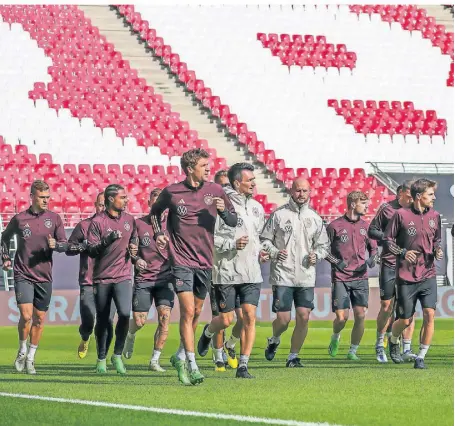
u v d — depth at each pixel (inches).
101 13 1765.5
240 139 1603.1
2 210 1299.2
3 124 1486.2
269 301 1094.4
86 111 1544.0
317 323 1098.7
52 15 1679.4
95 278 537.3
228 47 1768.0
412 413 362.3
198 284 472.7
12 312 1016.9
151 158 1523.1
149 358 679.1
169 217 472.1
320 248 584.1
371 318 1151.0
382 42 1867.6
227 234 506.6
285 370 564.4
